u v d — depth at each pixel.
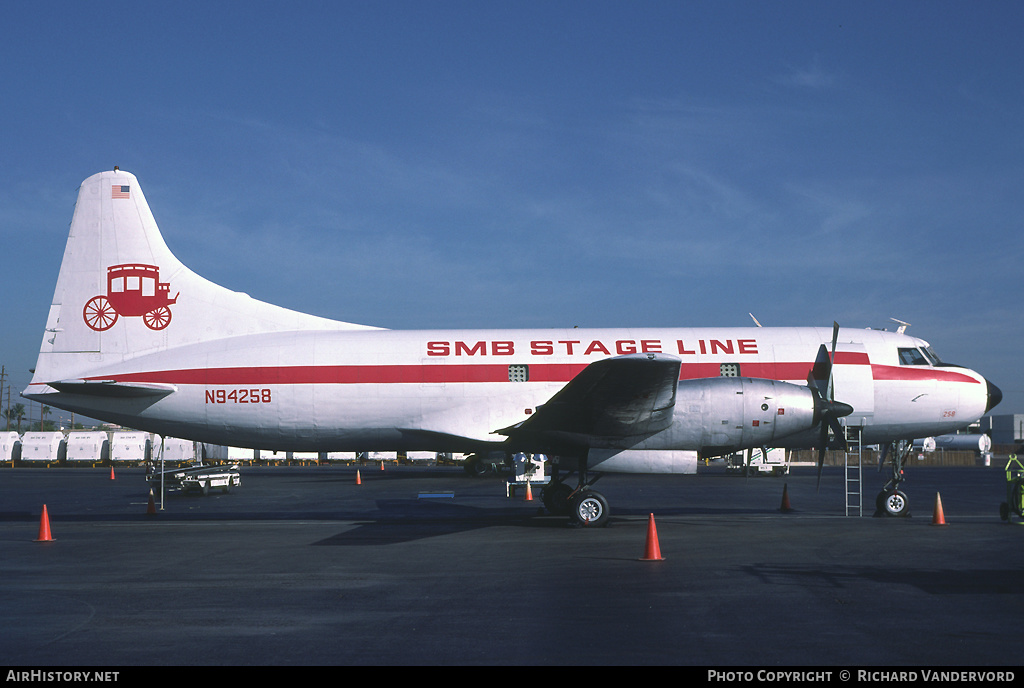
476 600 9.16
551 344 20.69
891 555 12.36
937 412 20.41
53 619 8.32
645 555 12.09
